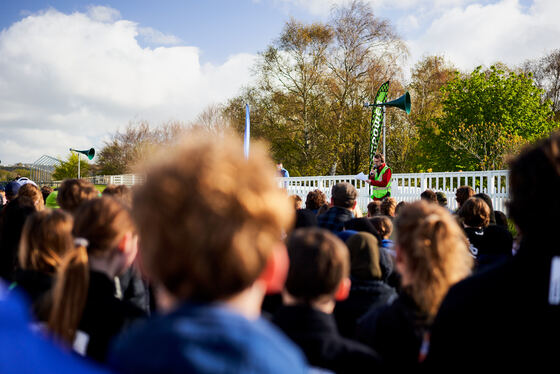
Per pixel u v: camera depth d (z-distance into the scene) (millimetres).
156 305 2619
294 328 1465
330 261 1540
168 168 665
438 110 27828
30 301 1721
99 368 446
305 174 27484
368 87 25734
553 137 1117
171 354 536
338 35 25594
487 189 7984
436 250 1559
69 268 1487
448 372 1059
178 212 628
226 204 633
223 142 721
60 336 1376
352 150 28469
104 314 1498
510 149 15930
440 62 29297
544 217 1011
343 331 2412
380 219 3381
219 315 591
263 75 27031
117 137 35531
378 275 2406
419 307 1559
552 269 994
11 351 391
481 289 1056
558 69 29047
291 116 27219
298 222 3420
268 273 721
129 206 1794
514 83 22391
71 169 39594
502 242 3326
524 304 1000
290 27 25750
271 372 555
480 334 1023
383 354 1604
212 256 621
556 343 974
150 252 653
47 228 1848
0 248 3057
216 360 533
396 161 27922
